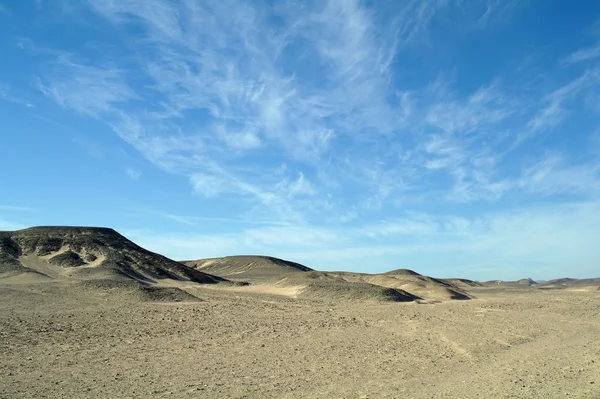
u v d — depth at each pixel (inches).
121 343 1118.4
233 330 1337.4
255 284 3843.5
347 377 776.9
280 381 750.5
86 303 1873.8
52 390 690.8
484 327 1381.6
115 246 3727.9
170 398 650.2
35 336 1165.1
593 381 714.2
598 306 2043.6
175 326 1401.3
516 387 682.2
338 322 1515.7
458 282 7071.9
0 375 782.5
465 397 633.0
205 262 7278.5
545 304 2160.4
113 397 654.5
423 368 844.6
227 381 751.1
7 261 2913.4
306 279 3486.7
